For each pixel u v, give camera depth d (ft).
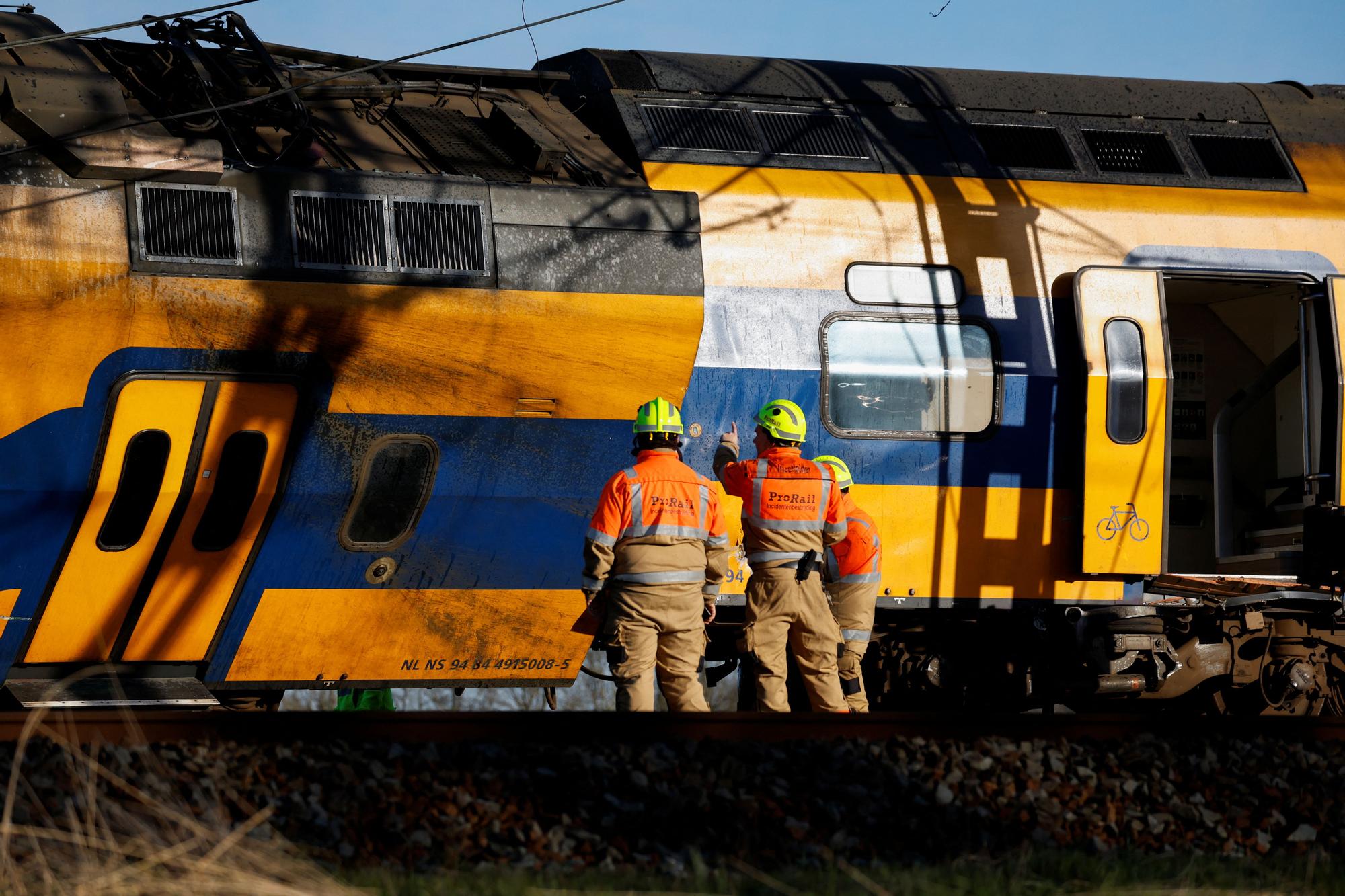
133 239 89.35
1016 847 64.90
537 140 105.91
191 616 96.48
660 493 91.66
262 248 92.89
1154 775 75.36
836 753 74.69
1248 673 126.62
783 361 111.65
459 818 62.54
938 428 115.65
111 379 90.07
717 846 61.77
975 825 66.95
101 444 90.68
